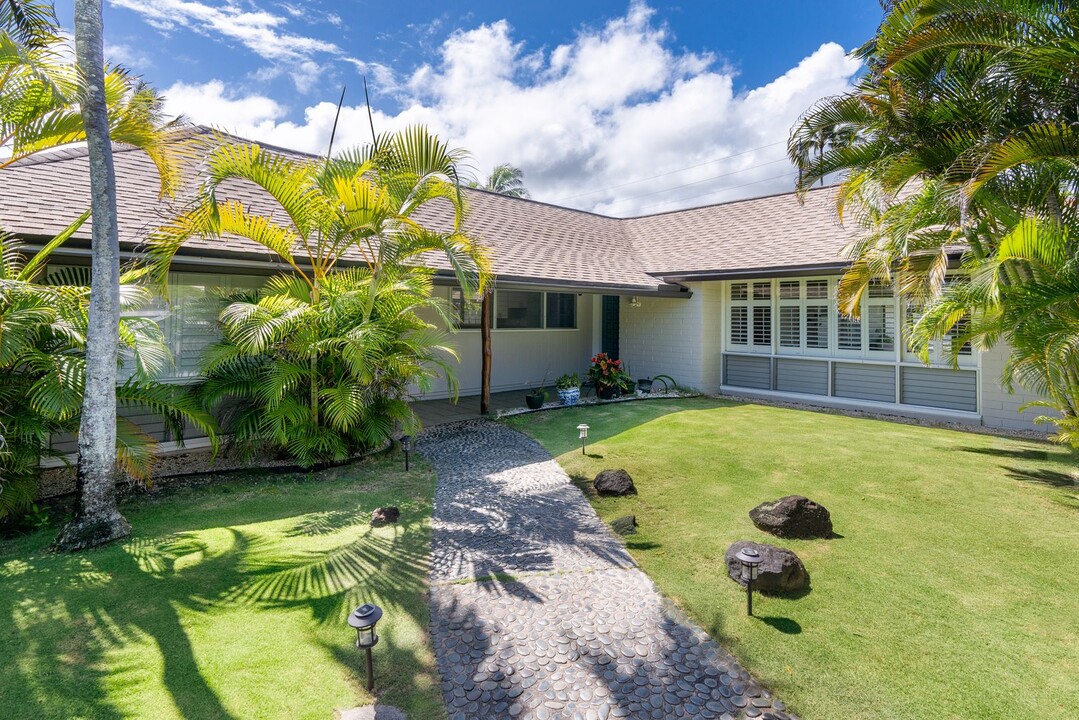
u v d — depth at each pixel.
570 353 15.09
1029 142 5.16
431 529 5.00
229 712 2.67
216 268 7.00
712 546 4.57
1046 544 4.45
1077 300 5.10
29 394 4.78
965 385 9.41
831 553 4.37
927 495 5.60
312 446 6.57
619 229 16.83
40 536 4.80
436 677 2.97
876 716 2.65
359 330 6.33
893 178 6.73
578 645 3.25
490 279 8.00
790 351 11.74
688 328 13.06
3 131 4.76
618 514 5.35
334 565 4.26
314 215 6.43
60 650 3.12
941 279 5.99
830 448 7.48
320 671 3.00
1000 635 3.27
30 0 5.01
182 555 4.40
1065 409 6.12
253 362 6.89
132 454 5.23
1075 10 5.18
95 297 4.59
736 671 2.99
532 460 7.34
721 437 8.16
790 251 11.49
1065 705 2.69
